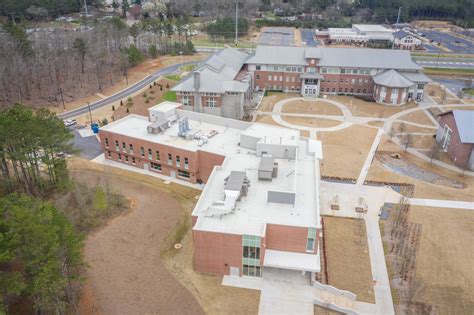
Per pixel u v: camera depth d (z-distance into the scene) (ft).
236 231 133.49
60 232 106.93
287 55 354.54
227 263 137.49
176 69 411.95
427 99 343.05
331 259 150.20
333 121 291.79
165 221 167.12
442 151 246.68
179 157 198.80
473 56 493.36
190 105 292.20
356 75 346.95
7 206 109.50
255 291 133.18
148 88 354.74
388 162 232.32
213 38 558.97
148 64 423.64
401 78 326.65
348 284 138.72
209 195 154.92
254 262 135.23
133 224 163.02
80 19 594.24
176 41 511.81
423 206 186.60
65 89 337.11
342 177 212.64
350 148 248.93
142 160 214.69
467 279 141.38
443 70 431.43
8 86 315.17
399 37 533.55
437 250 155.94
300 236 136.36
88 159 228.22
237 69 336.49
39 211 107.45
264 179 164.76
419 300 132.26
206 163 195.62
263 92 348.79
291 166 178.29
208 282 136.15
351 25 654.94
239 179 156.04
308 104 327.06
